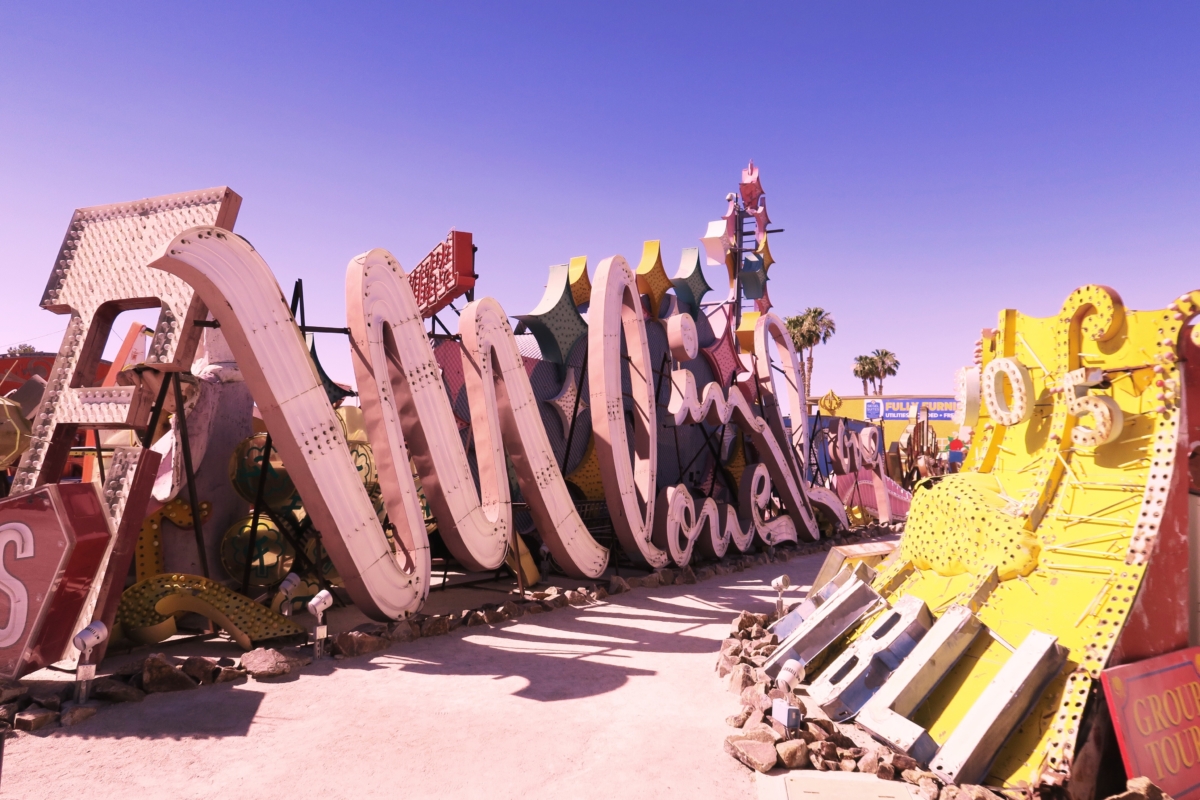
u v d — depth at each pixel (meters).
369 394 9.01
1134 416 5.73
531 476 11.60
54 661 6.50
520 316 13.97
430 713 6.19
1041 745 4.89
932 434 37.56
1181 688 5.11
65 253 8.54
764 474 17.95
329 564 10.41
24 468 7.75
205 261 7.43
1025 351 6.84
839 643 7.29
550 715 6.21
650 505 13.64
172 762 5.05
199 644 8.15
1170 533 5.38
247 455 9.66
